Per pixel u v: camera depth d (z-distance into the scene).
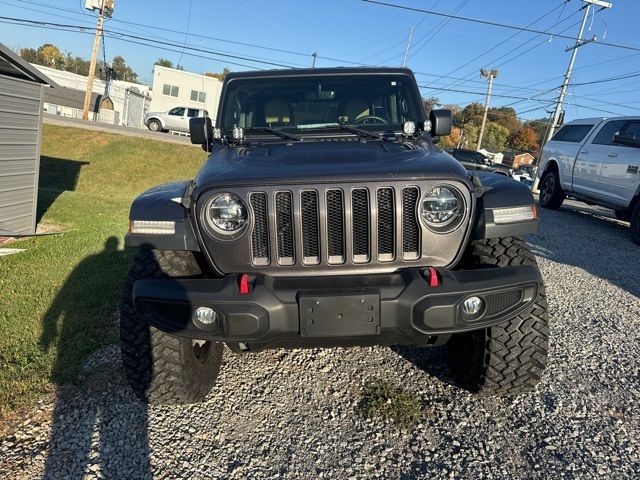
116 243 7.36
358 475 2.41
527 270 2.58
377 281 2.46
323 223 2.50
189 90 40.19
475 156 15.55
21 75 8.38
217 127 3.81
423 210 2.55
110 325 4.13
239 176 2.56
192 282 2.46
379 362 3.55
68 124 23.80
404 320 2.41
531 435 2.68
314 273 2.55
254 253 2.56
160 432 2.73
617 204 8.97
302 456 2.55
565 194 11.24
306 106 3.81
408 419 2.82
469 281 2.45
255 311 2.38
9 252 6.88
